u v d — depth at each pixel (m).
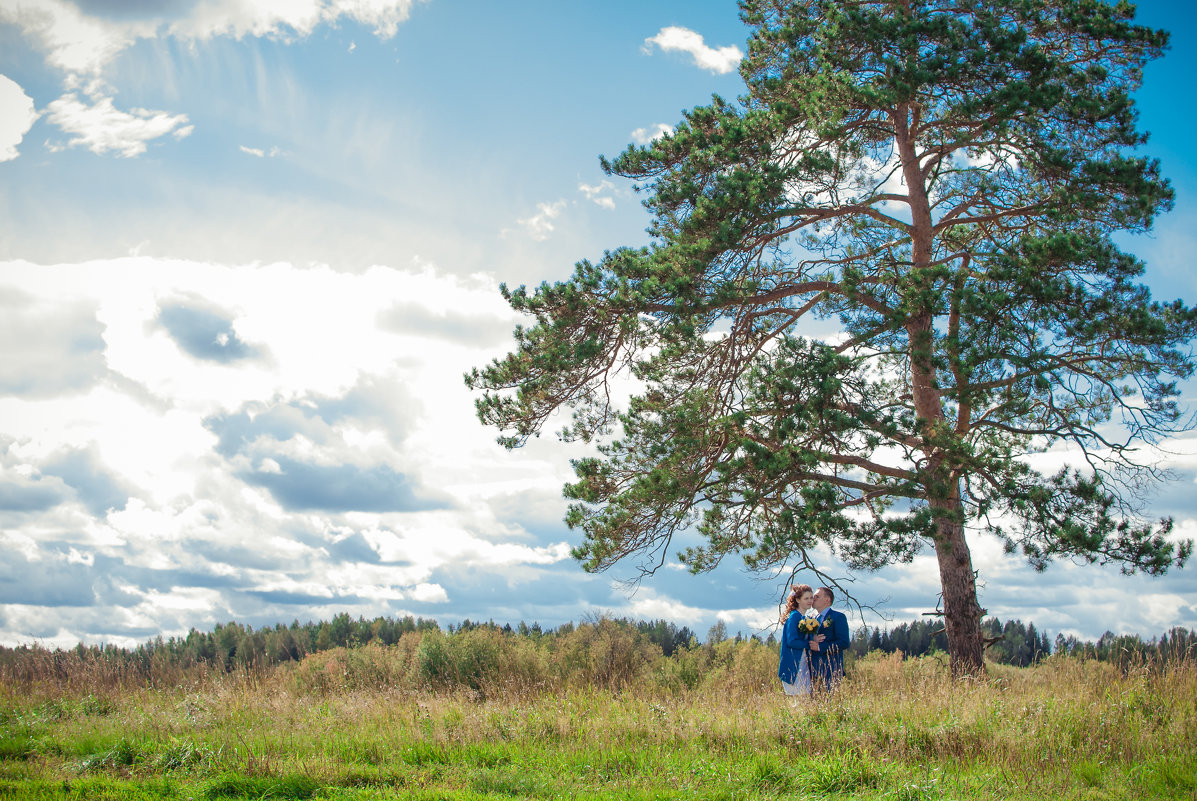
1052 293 13.82
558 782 7.38
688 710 9.70
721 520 16.03
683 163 16.64
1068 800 6.66
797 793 7.05
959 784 7.05
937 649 14.23
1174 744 7.75
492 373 16.08
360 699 11.16
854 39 15.22
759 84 17.16
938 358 13.77
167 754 8.12
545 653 15.22
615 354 16.33
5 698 11.45
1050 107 14.52
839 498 13.73
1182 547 13.29
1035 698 9.17
